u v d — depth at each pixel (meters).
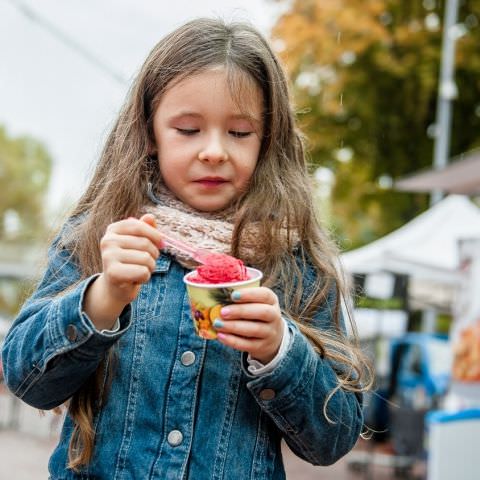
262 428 1.69
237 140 1.78
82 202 1.95
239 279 1.56
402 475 8.12
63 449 1.70
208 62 1.75
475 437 4.43
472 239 5.91
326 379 1.68
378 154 14.73
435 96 14.02
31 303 1.75
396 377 8.79
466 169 6.60
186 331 1.70
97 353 1.57
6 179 47.22
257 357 1.59
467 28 13.73
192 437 1.63
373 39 12.58
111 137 1.98
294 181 1.89
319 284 1.83
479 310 5.70
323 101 13.77
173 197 1.83
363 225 17.22
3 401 12.13
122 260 1.50
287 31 12.50
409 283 9.97
